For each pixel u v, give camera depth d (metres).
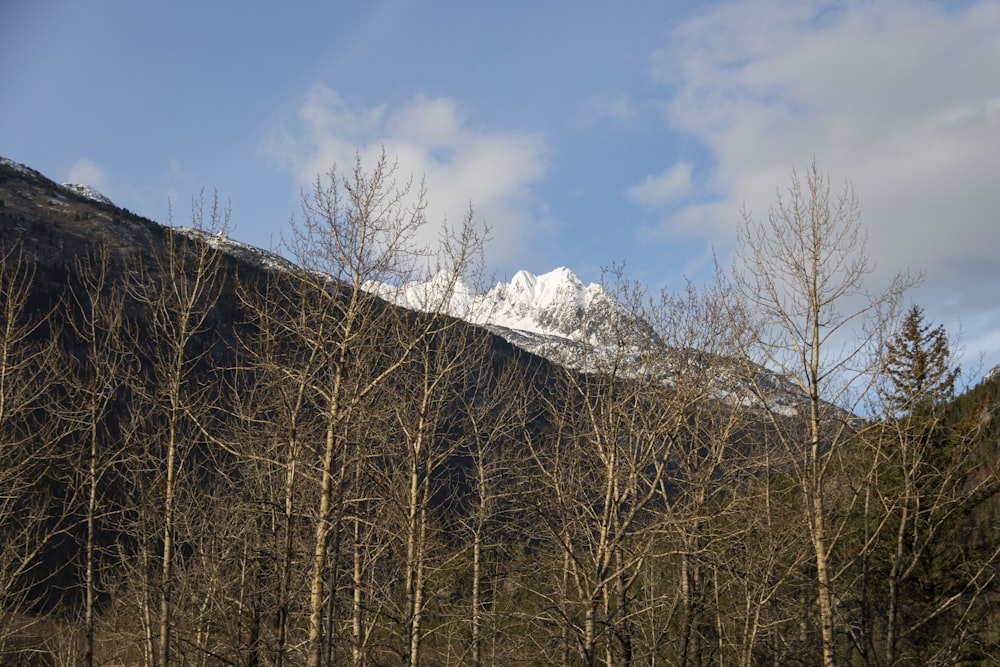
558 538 15.92
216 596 15.52
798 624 19.59
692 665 18.33
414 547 17.20
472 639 18.23
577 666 18.70
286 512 14.73
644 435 15.96
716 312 17.22
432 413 18.81
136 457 18.16
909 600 21.36
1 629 22.97
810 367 16.25
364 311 15.02
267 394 16.22
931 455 20.05
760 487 16.72
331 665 14.80
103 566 21.02
